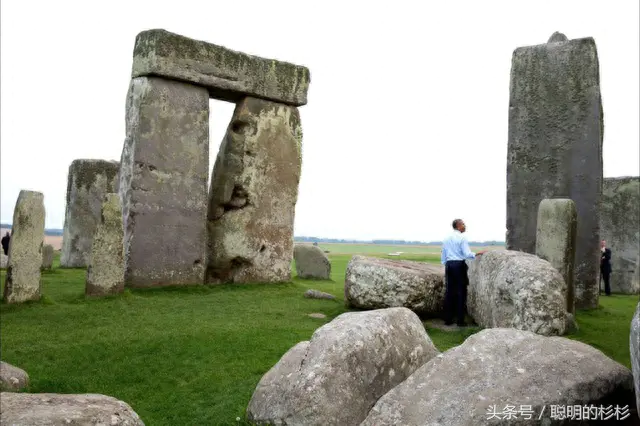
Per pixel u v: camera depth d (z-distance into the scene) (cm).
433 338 717
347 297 890
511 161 1105
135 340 689
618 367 394
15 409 342
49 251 1444
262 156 1245
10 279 867
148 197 1073
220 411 475
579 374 376
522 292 645
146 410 505
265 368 589
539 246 859
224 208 1218
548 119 1077
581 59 1055
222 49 1172
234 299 1009
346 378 406
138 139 1067
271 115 1262
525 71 1102
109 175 1655
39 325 763
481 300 780
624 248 1518
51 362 617
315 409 389
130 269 1047
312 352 425
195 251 1134
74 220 1605
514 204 1098
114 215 959
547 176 1071
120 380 574
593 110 1041
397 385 399
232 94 1222
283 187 1281
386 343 436
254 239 1233
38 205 903
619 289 1518
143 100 1074
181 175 1117
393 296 844
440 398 369
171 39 1095
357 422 394
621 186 1536
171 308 896
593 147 1038
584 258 1027
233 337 700
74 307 864
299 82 1297
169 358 630
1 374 518
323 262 1511
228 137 1230
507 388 363
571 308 833
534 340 409
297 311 904
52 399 369
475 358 394
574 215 840
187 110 1128
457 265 797
